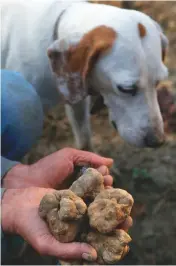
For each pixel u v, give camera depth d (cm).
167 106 131
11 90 85
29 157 127
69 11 97
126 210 58
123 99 94
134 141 96
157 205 115
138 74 90
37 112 89
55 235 60
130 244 107
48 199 61
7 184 79
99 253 58
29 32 98
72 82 94
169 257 105
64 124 137
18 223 65
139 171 122
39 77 100
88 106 114
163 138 97
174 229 110
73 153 79
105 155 129
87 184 61
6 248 75
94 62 92
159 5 178
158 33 95
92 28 92
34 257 102
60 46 93
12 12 100
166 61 152
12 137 87
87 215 59
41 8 99
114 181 119
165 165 124
